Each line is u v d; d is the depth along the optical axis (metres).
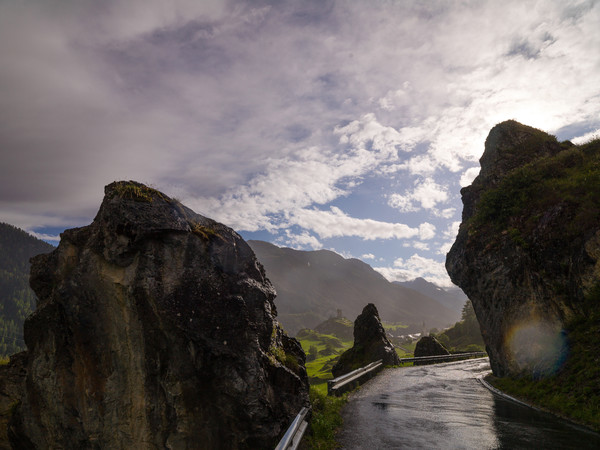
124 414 8.29
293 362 10.34
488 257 19.52
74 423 8.62
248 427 7.87
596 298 13.22
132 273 8.38
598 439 8.42
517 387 14.85
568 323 13.84
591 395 10.52
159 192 9.31
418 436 9.41
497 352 18.98
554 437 8.73
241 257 9.90
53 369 8.80
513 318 17.11
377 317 35.22
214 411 7.96
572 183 17.08
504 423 10.34
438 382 20.44
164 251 8.55
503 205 20.11
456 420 11.03
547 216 16.70
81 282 8.60
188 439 7.91
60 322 8.76
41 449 9.11
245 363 8.09
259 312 9.20
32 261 9.97
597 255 13.60
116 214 8.45
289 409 8.70
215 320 8.24
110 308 8.49
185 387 7.94
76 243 9.37
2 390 12.18
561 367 12.87
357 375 20.30
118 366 8.41
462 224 25.39
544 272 15.61
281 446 6.24
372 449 8.45
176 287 8.26
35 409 9.14
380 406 13.75
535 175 20.14
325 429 9.54
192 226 9.29
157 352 8.16
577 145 20.77
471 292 21.94
